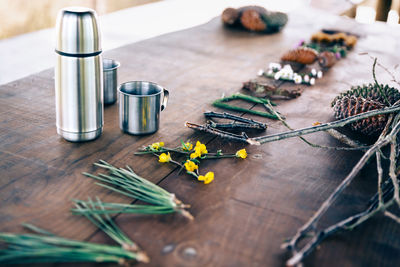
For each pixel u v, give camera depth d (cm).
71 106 84
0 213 67
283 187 77
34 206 69
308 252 61
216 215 69
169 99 108
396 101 93
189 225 67
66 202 70
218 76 125
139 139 90
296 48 141
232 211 70
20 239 61
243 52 147
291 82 124
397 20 278
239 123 97
